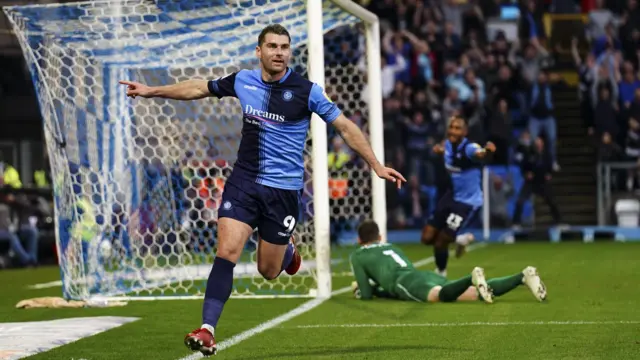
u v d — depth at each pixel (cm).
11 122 3133
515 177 3122
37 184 2797
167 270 1794
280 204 845
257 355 873
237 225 827
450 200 1592
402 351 877
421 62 3391
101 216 1659
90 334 1045
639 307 1209
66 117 1493
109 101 1658
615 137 3231
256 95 843
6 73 3123
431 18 3550
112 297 1469
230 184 843
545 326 1031
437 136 3241
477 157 1546
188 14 1475
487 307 1215
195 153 1841
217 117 1920
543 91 3092
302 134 851
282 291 1518
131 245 1694
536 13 3575
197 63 1623
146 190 1817
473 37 3456
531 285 1241
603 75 3338
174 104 1870
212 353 788
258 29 1524
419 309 1213
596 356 830
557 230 3031
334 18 1630
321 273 1435
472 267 1995
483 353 856
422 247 2828
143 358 876
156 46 1563
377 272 1339
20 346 954
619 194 3162
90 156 1608
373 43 1634
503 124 3133
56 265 2452
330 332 1021
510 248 2655
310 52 1414
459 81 3288
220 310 801
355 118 2897
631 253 2339
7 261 2334
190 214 1981
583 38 3816
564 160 3472
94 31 1491
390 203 3167
